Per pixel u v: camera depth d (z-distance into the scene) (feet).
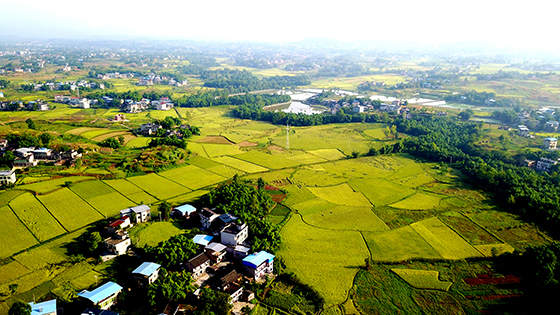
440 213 487.20
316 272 359.05
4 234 388.98
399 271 364.58
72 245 377.91
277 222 455.22
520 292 335.06
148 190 522.06
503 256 388.78
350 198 532.73
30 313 276.62
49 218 425.69
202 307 296.51
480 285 345.10
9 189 479.41
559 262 354.54
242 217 418.92
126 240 376.89
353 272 361.10
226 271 355.77
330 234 429.79
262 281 345.10
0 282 321.52
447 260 382.63
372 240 418.92
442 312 310.86
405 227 449.48
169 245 358.64
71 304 301.63
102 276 336.70
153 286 308.40
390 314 307.78
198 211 457.27
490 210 497.87
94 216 436.76
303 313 307.58
